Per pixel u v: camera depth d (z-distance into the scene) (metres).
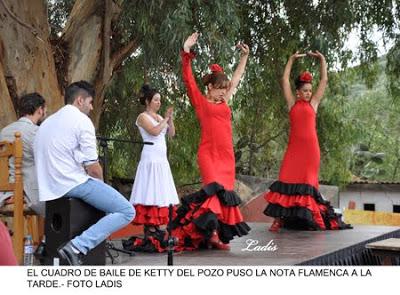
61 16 9.04
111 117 9.17
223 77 4.82
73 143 3.53
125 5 7.02
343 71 9.73
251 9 9.35
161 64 7.28
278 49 9.42
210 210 4.52
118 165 9.85
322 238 5.43
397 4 8.67
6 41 6.85
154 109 5.01
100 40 7.46
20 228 4.02
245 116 10.53
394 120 14.65
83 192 3.52
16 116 6.69
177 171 9.97
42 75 6.98
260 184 9.92
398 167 14.27
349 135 10.34
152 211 4.76
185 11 6.39
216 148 4.73
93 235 3.47
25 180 4.23
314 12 8.54
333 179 10.88
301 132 5.95
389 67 9.18
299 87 6.06
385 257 4.09
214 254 4.46
